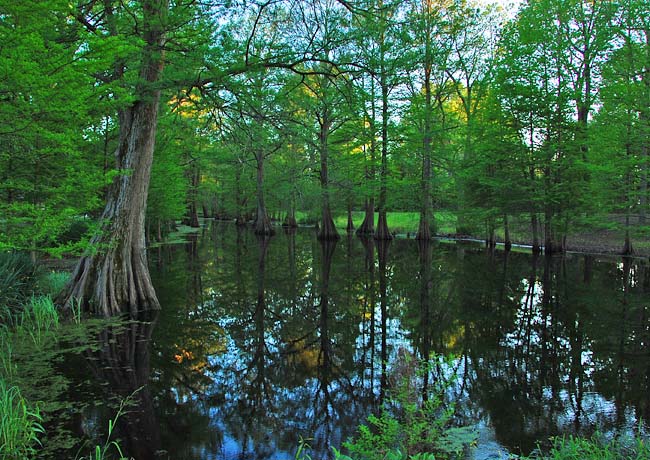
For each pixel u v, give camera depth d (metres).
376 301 12.00
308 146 26.28
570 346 8.09
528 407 5.52
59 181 6.90
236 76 9.66
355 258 20.48
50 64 5.05
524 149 19.67
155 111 10.15
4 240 5.57
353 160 28.55
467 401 5.71
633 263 17.55
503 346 8.12
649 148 17.20
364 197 33.81
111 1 8.02
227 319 10.02
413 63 11.16
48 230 6.16
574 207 19.70
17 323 8.71
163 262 18.86
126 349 7.68
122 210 10.07
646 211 19.53
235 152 12.35
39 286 10.09
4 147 6.08
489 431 4.86
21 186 6.11
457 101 34.22
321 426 5.22
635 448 4.02
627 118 16.77
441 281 14.80
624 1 19.09
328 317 10.35
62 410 5.29
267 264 18.47
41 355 7.25
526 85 19.56
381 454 3.53
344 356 7.72
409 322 9.93
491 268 17.28
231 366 7.17
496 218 23.92
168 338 8.43
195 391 6.13
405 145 26.00
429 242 27.41
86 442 4.55
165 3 8.02
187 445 4.67
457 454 3.81
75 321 9.23
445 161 26.08
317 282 14.61
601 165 18.05
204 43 8.37
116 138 14.01
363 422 5.32
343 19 8.36
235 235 33.22
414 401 4.27
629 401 5.68
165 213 22.69
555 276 15.27
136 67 9.18
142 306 10.45
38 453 4.29
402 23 8.89
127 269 10.22
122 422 5.05
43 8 4.52
